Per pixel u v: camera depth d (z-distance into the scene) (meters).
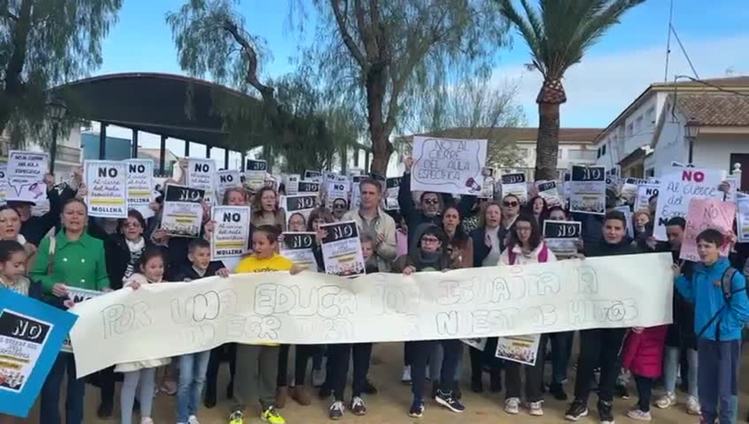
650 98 44.19
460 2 20.97
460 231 6.92
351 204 12.05
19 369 4.87
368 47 21.28
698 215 6.06
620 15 16.77
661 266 6.36
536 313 6.41
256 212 7.42
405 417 6.38
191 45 22.16
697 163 26.47
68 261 5.47
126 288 5.50
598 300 6.36
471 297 6.41
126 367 5.49
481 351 7.10
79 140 34.47
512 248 6.64
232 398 6.65
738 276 5.64
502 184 10.69
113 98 21.78
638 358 6.33
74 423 5.39
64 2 17.58
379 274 6.32
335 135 22.98
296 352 6.69
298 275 6.20
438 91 21.89
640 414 6.38
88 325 5.29
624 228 6.73
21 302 4.88
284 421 6.20
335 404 6.34
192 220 6.85
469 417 6.41
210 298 5.88
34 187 8.06
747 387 7.40
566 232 6.94
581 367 6.36
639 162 42.38
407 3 20.98
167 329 5.69
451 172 8.24
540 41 17.34
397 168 25.39
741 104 27.34
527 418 6.42
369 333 6.29
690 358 6.52
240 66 22.62
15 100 17.44
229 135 23.42
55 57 17.78
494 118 48.12
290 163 23.16
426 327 6.35
